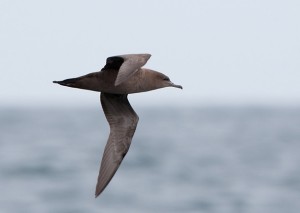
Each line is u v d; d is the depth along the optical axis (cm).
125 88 1112
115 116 1163
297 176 3334
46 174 3428
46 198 2791
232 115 12769
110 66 1077
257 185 3067
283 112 14875
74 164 3812
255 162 3997
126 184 3089
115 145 1150
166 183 3136
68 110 18388
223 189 2970
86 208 2595
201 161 4038
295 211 2522
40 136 6247
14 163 3853
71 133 6719
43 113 14925
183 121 10006
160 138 6028
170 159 4131
